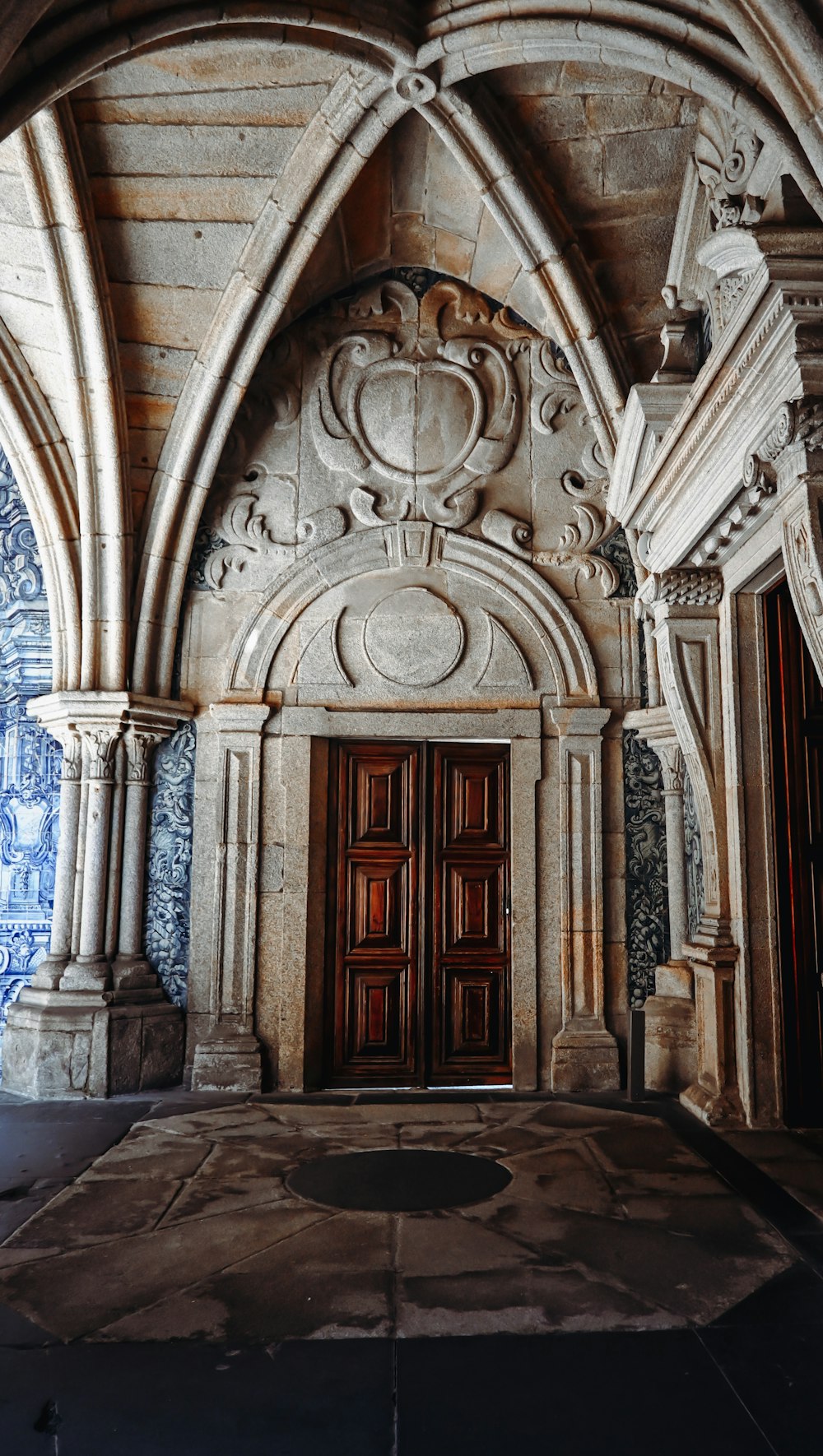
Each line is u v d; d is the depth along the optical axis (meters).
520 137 4.88
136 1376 2.49
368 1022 6.00
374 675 6.00
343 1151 4.38
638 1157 4.31
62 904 5.74
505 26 4.07
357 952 6.03
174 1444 2.21
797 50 2.86
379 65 4.35
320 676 5.98
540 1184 3.93
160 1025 5.66
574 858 5.84
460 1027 6.02
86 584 5.76
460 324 6.16
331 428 6.05
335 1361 2.55
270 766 5.92
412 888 6.09
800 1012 4.85
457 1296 2.92
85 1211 3.61
